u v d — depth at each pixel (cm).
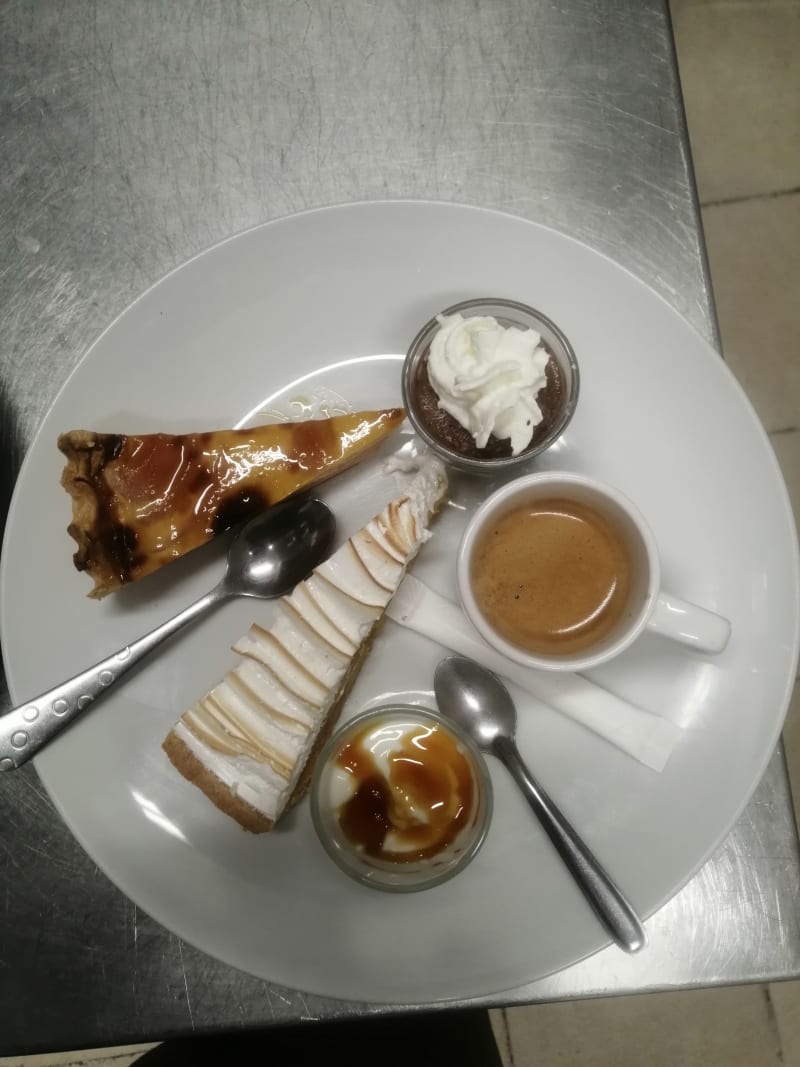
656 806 29
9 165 36
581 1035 49
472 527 28
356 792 30
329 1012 31
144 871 29
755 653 29
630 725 29
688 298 34
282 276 31
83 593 31
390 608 31
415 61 36
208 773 29
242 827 29
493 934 28
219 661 31
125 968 32
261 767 29
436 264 31
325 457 31
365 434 31
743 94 56
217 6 37
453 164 36
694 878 31
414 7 37
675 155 35
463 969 28
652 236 35
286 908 29
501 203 35
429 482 31
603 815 29
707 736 29
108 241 36
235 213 36
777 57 56
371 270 32
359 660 31
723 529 30
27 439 34
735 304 55
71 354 35
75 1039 31
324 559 32
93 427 31
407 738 30
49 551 30
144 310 31
